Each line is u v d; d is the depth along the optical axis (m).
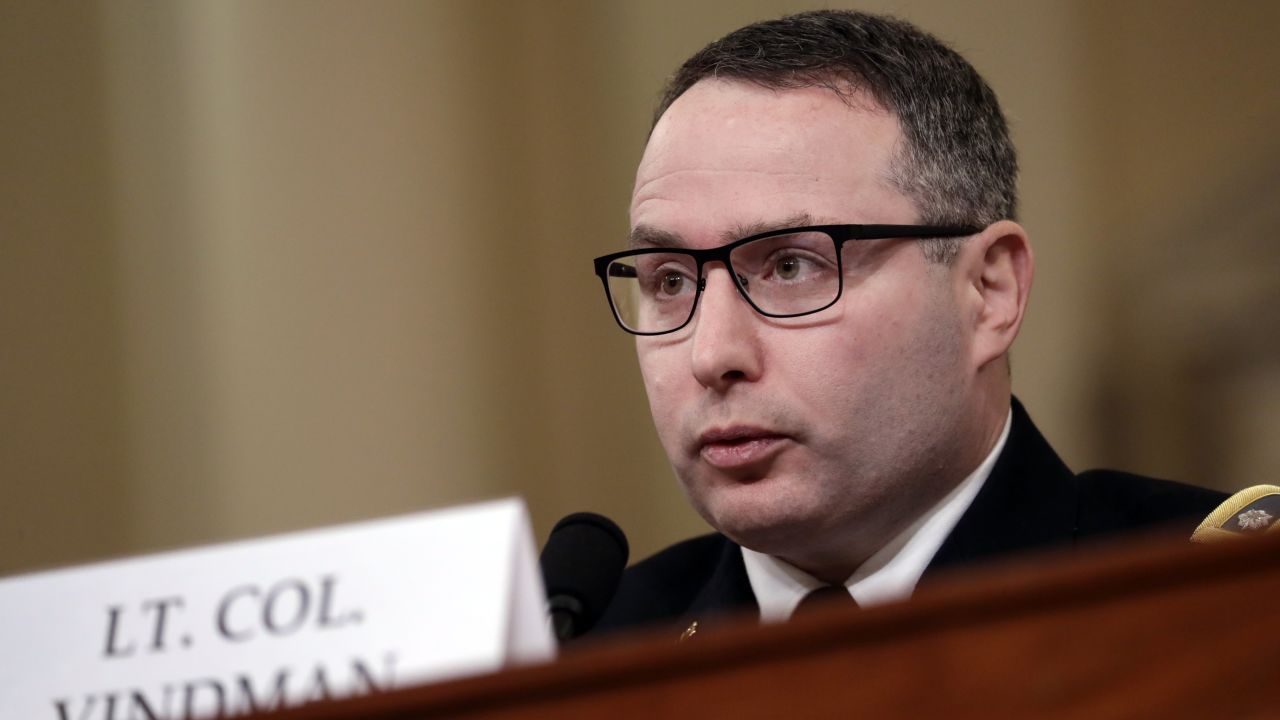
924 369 3.27
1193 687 1.48
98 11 7.15
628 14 7.49
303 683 2.04
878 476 3.23
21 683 2.15
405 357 7.18
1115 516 3.50
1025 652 1.51
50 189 7.01
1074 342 6.51
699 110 3.34
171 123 7.12
